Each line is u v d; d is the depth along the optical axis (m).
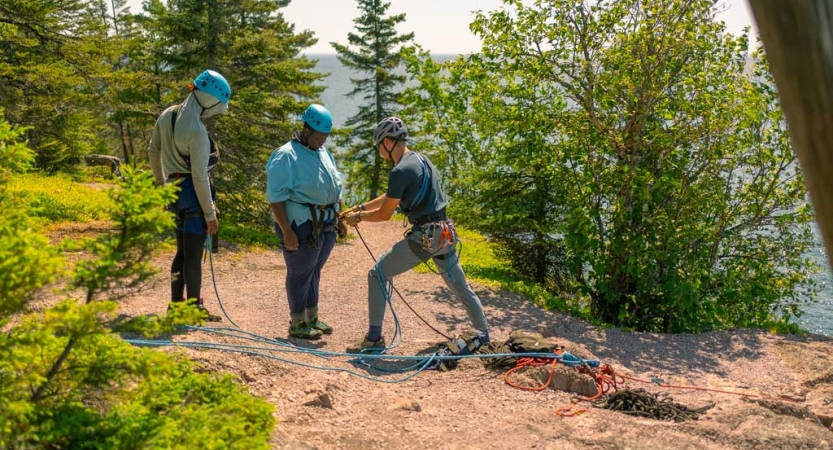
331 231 6.12
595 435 4.42
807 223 10.62
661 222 9.27
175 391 3.12
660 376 6.59
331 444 3.96
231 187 18.03
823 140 1.16
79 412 2.76
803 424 4.95
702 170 9.52
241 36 19.58
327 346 6.20
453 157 21.48
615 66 9.63
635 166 9.45
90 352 2.96
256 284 9.16
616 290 9.77
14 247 2.58
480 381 5.48
